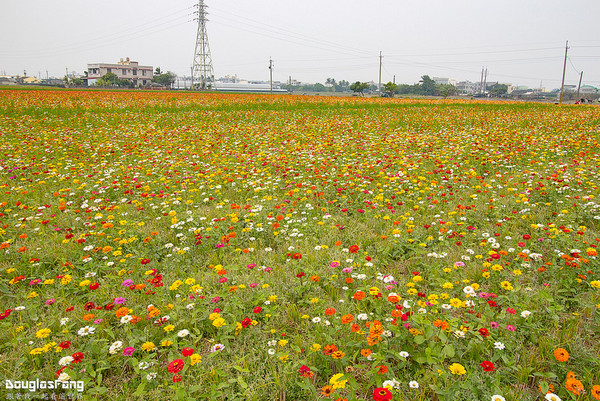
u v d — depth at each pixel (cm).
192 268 443
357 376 288
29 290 400
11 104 2256
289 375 280
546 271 399
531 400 256
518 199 611
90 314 319
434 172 833
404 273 438
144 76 12325
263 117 2119
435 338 304
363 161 935
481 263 434
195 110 2442
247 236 521
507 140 1202
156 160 965
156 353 311
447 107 3209
